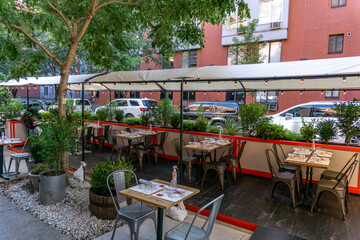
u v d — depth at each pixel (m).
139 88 10.20
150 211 3.48
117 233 3.84
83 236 3.71
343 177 5.06
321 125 6.23
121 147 7.65
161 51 6.46
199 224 4.24
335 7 14.34
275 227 4.04
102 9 6.58
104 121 10.85
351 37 14.04
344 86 6.81
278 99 15.76
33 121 10.16
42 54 6.54
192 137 7.36
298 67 4.80
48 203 4.69
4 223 4.07
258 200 5.11
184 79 5.78
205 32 18.36
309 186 5.35
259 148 6.69
